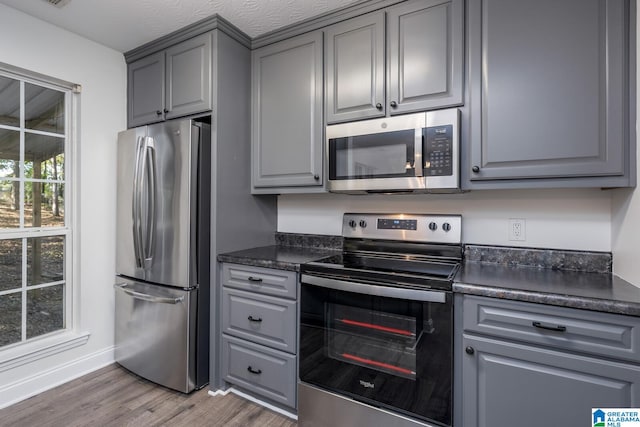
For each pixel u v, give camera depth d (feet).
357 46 5.84
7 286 6.38
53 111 6.98
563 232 5.32
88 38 7.16
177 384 6.42
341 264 5.47
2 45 5.98
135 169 6.89
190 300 6.30
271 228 8.02
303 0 5.74
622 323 3.43
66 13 6.21
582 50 4.23
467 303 4.21
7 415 5.76
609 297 3.55
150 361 6.79
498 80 4.70
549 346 3.78
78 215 7.21
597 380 3.56
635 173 4.03
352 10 5.87
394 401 4.67
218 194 6.49
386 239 6.41
